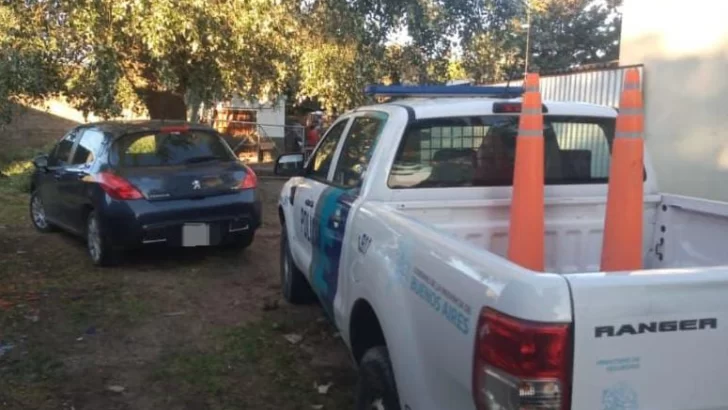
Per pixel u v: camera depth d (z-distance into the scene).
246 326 5.80
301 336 5.57
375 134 4.25
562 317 2.02
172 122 8.05
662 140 11.09
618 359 2.06
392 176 3.97
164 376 4.80
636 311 2.06
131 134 7.47
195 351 5.26
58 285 6.84
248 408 4.38
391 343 3.01
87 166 7.60
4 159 18.06
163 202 7.14
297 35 10.42
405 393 2.88
